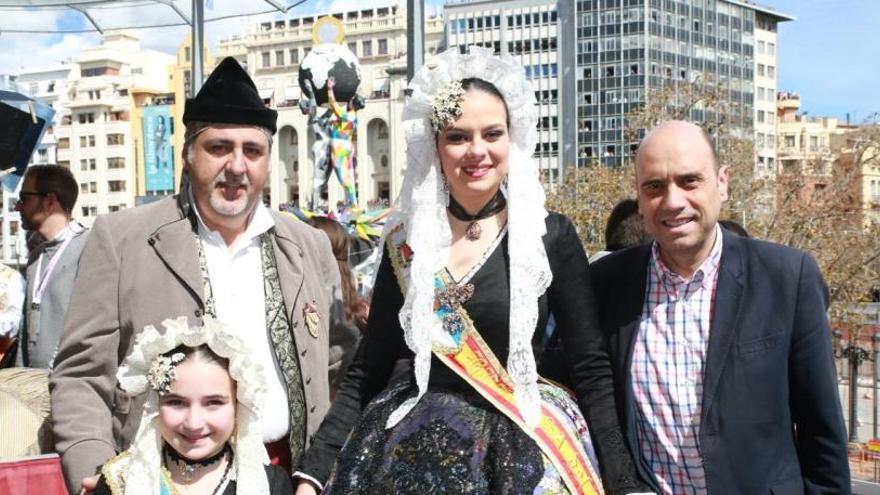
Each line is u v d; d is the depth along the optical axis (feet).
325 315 11.32
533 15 237.45
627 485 9.05
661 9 228.63
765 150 230.07
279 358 10.50
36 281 17.38
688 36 236.84
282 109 205.26
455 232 9.65
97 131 251.60
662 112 87.25
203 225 10.52
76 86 256.93
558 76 234.79
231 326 10.06
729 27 250.57
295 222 11.60
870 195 143.54
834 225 84.28
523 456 8.61
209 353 8.79
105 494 8.77
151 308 10.14
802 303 9.37
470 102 9.21
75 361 10.13
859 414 74.95
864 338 79.61
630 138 89.04
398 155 191.72
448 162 9.32
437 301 9.41
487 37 241.76
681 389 9.52
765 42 276.21
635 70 225.15
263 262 10.75
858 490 52.13
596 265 10.58
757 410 9.23
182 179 10.82
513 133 9.46
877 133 90.53
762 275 9.52
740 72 254.88
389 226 9.92
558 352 10.12
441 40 246.88
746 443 9.20
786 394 9.39
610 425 9.34
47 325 16.69
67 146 255.29
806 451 9.47
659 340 9.71
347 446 9.34
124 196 249.96
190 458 8.82
